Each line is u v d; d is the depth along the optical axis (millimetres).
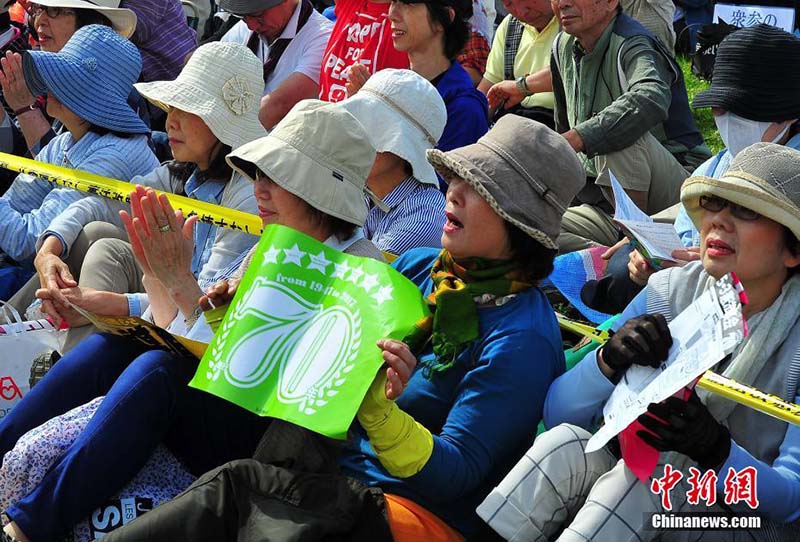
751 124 4574
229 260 4777
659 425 3062
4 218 5492
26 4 7863
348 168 3945
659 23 7430
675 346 3049
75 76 5594
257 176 4008
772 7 8766
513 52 7074
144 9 7391
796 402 3377
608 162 5699
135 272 5035
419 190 4723
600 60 5965
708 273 3447
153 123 7492
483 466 3393
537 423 3521
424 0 5594
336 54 6441
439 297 3549
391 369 3135
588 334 4258
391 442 3240
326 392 3240
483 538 3561
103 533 3527
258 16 6887
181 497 3189
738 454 3146
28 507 3471
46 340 4691
